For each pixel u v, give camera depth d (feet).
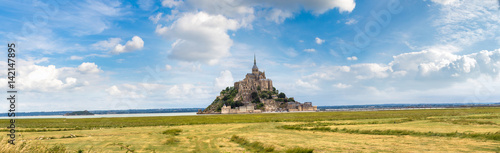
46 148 77.30
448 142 98.58
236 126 209.46
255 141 112.57
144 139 129.59
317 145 100.07
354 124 200.03
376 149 89.40
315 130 162.20
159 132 164.25
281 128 184.96
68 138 135.74
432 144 95.40
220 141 122.31
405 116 319.06
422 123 186.60
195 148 102.17
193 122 273.75
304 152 85.97
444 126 156.66
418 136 118.42
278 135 136.87
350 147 94.53
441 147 88.63
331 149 91.15
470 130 128.16
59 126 229.45
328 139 118.21
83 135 149.79
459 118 231.91
